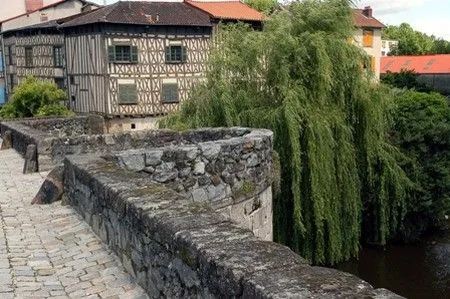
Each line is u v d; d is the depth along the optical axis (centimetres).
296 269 259
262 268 263
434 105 2356
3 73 4200
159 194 450
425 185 2245
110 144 1077
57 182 733
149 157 639
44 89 2934
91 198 574
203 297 300
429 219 2442
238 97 1647
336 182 1662
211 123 1638
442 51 7138
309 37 1659
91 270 464
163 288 367
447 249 2234
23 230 604
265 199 793
